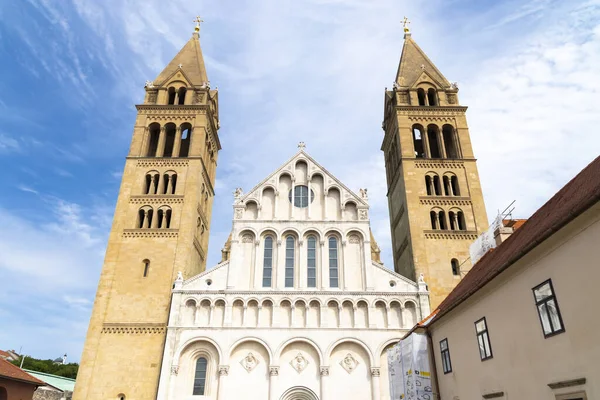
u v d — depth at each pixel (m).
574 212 15.73
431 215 51.28
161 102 57.88
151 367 41.25
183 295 43.41
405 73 62.03
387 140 64.88
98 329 43.03
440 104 58.50
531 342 19.64
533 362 19.42
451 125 57.25
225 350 40.69
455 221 50.50
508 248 26.92
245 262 45.59
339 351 41.22
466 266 47.59
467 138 55.88
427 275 46.91
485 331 24.31
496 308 23.02
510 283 21.56
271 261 45.94
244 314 42.31
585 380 15.97
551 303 18.23
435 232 49.41
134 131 55.38
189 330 41.66
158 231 48.50
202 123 56.16
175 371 39.88
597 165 22.16
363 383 39.91
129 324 43.28
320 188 49.88
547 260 18.50
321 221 47.44
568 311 17.06
